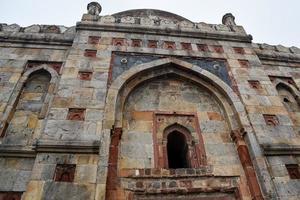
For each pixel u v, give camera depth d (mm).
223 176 6512
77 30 9469
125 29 9758
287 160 6586
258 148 6770
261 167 6367
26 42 9352
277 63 10586
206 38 10094
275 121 7520
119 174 6223
